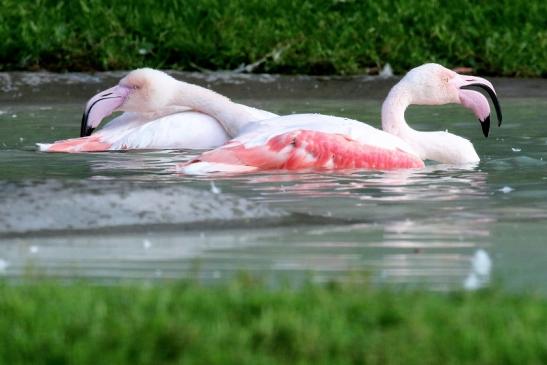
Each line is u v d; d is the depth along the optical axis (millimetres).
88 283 7344
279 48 21469
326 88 20031
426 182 12008
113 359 5758
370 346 5914
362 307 6500
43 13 22125
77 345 5895
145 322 6168
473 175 12523
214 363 5711
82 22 22047
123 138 14469
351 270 7676
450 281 7656
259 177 12156
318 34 22219
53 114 17594
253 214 9734
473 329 6117
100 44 21281
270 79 20219
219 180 11977
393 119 14086
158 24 22047
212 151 12680
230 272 7926
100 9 22406
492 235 9211
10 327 6207
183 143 14531
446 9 23359
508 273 7887
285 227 9484
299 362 5754
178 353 5855
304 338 5953
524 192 11383
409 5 23297
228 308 6512
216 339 5977
